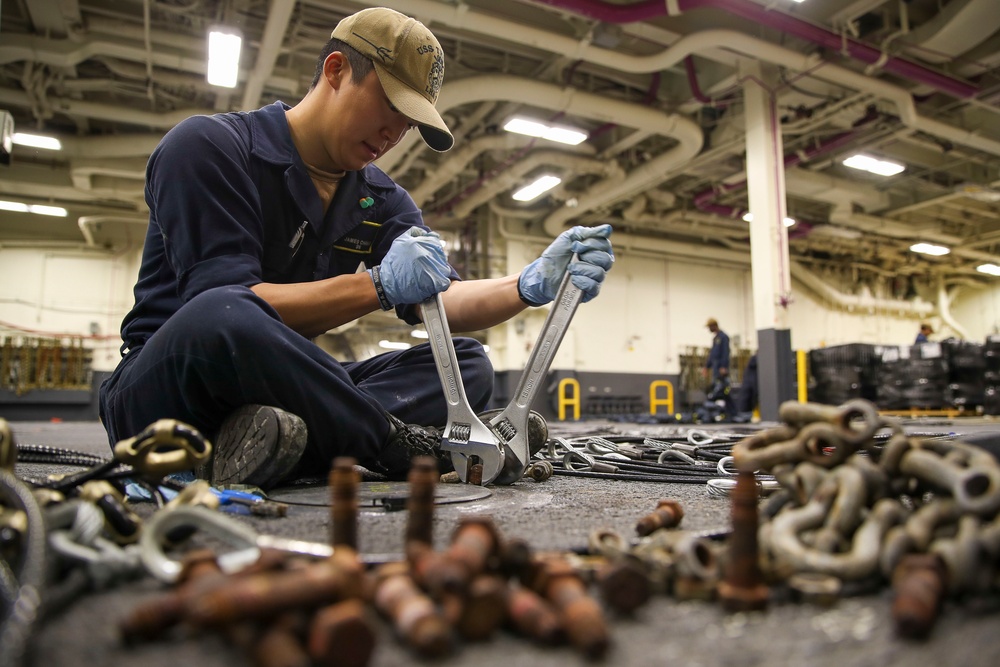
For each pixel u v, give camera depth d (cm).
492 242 1130
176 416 126
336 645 41
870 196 1020
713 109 809
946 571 54
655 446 215
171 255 132
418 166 869
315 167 157
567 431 466
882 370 891
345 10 604
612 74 714
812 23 594
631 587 53
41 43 611
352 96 144
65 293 1059
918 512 64
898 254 1415
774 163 692
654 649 47
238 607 41
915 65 646
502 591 49
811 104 744
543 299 155
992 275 1538
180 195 129
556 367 1151
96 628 50
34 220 1059
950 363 859
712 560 61
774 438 83
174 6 593
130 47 620
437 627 43
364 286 139
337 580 46
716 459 186
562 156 838
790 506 77
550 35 588
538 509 104
